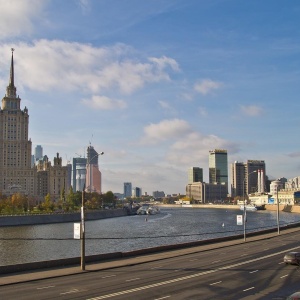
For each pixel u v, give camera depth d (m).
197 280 42.88
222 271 48.91
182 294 35.91
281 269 50.28
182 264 55.41
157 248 70.56
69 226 184.12
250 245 81.81
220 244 83.31
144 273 47.88
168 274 46.91
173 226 193.62
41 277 44.97
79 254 93.50
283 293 36.50
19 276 45.62
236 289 38.22
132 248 103.06
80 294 35.72
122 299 33.78
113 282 41.75
